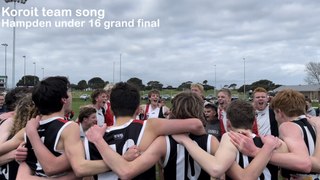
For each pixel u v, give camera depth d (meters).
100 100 6.63
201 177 2.23
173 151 2.23
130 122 2.25
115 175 2.15
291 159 2.18
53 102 2.30
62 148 2.23
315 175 2.41
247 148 2.17
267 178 2.28
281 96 2.57
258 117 5.09
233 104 2.38
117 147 2.17
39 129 2.28
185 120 2.22
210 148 2.23
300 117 2.51
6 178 2.59
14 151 2.52
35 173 2.29
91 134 2.20
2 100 5.52
